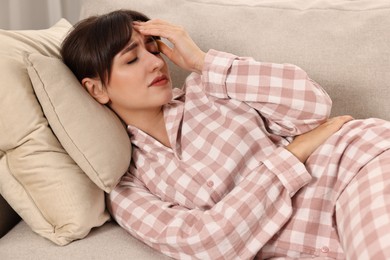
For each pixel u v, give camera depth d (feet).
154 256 3.08
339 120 3.38
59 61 3.31
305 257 3.12
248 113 3.48
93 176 3.14
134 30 3.40
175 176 3.43
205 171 3.36
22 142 3.14
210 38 4.01
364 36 3.65
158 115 3.67
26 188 3.18
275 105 3.33
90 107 3.24
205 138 3.49
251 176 3.16
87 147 3.11
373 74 3.60
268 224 3.06
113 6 4.31
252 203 3.01
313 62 3.74
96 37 3.34
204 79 3.45
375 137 3.10
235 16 4.00
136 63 3.34
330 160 3.18
